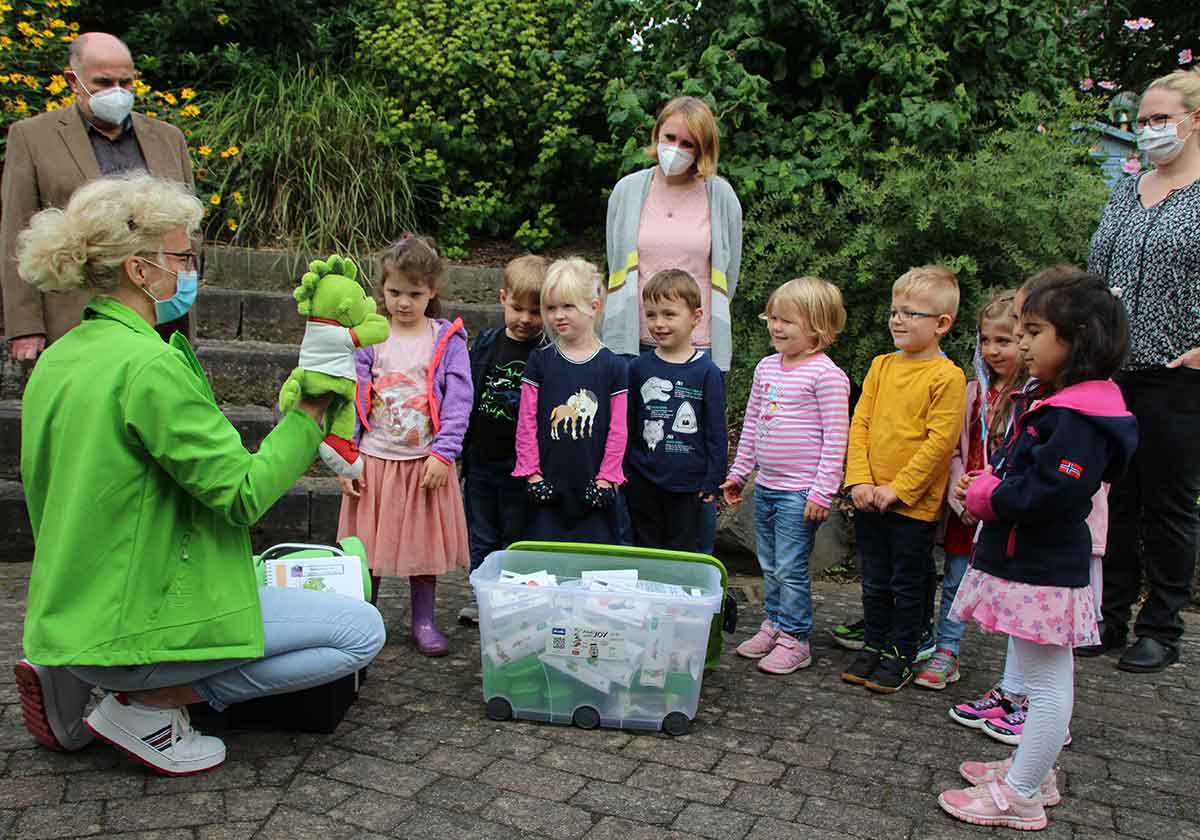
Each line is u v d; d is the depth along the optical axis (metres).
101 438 2.18
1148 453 3.46
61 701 2.41
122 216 2.24
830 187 5.40
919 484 3.10
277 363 5.01
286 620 2.49
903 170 4.83
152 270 2.31
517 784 2.45
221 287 5.57
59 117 3.56
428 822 2.24
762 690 3.19
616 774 2.53
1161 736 2.93
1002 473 2.48
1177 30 9.59
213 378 4.96
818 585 4.45
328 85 6.59
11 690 2.85
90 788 2.33
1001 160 4.78
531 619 2.81
